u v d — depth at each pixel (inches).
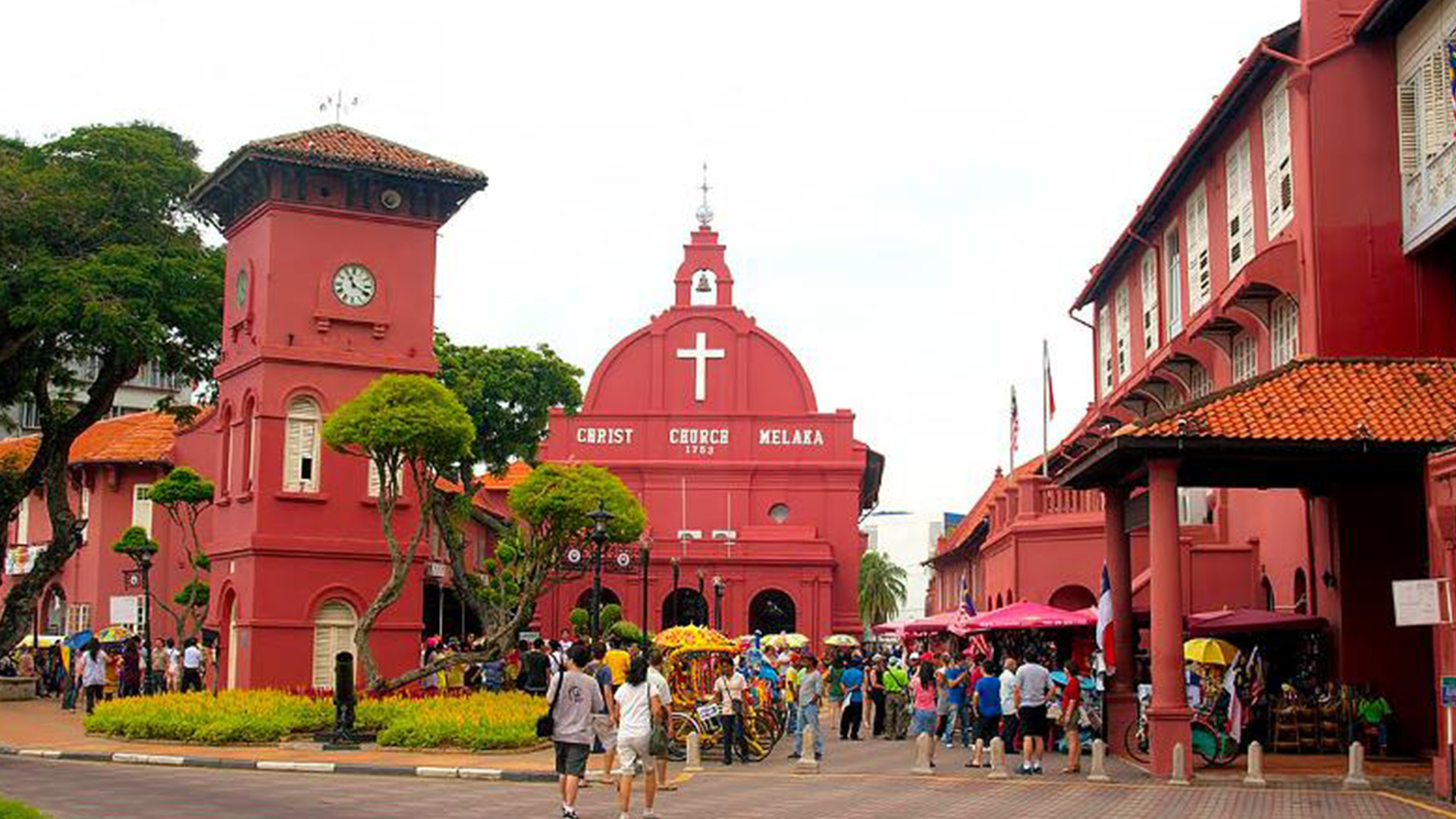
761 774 900.0
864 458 2311.8
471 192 1323.8
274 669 1211.9
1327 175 963.3
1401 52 956.6
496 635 1248.2
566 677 650.2
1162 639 833.5
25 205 1396.4
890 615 4008.4
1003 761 861.2
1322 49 975.0
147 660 1369.3
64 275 1353.3
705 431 2317.9
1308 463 869.8
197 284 1445.6
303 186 1268.5
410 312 1305.4
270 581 1218.0
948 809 701.3
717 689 1011.9
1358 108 967.6
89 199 1430.9
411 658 1273.4
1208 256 1202.6
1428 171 905.5
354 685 1107.9
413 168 1285.7
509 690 1316.4
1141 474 935.0
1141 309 1435.8
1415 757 932.0
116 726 1063.6
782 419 2322.8
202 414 1940.2
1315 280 955.3
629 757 646.5
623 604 2201.0
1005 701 966.4
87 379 2289.6
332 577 1243.8
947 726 1192.2
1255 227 1087.6
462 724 973.8
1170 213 1326.3
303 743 1027.3
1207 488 1040.2
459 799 735.1
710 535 2283.5
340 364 1264.8
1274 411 838.5
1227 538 1251.8
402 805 701.9
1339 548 963.3
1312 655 1011.3
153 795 715.4
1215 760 884.6
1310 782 808.3
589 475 1347.2
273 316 1247.5
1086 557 1401.3
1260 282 986.7
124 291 1378.0
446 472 1279.5
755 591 2215.8
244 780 822.5
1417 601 705.0
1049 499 1460.4
